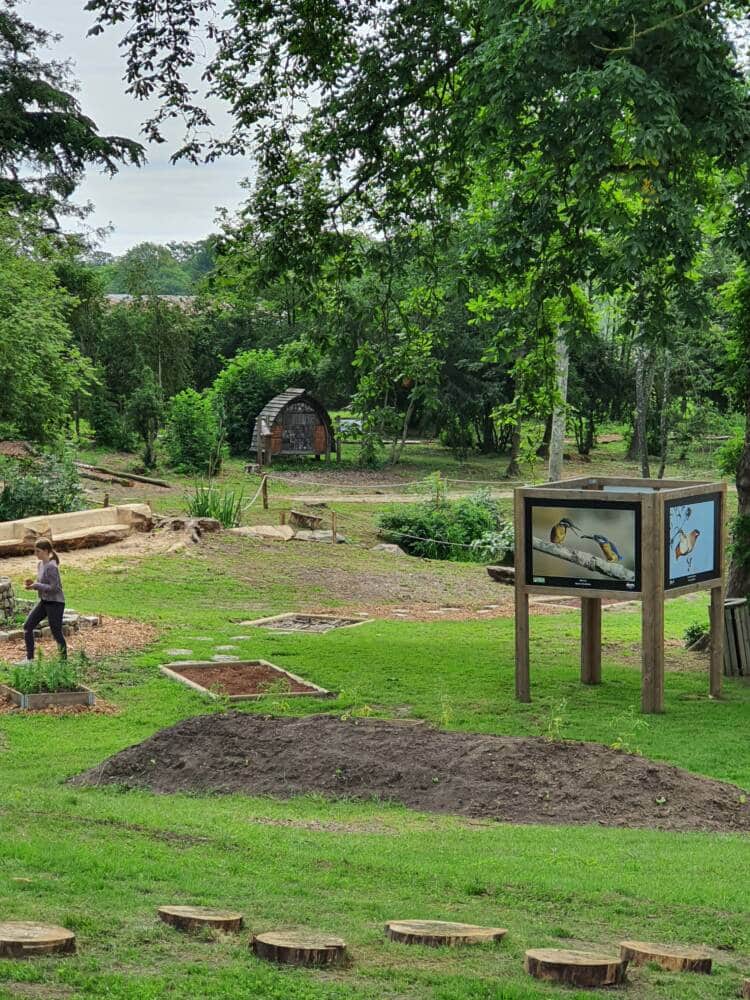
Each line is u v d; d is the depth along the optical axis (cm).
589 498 1617
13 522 2814
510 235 1845
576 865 840
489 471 6269
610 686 1767
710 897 758
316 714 1412
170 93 1959
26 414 3709
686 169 1652
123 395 6272
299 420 6025
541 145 1628
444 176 2128
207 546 3036
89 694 1546
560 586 1641
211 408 5853
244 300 2173
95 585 2534
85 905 606
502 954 570
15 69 4909
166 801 1066
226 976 486
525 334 2133
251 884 716
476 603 2764
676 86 1527
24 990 437
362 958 544
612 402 6906
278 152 2091
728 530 2383
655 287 1800
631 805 1085
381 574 3034
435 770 1137
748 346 2117
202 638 2025
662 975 548
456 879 775
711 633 1725
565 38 1545
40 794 1036
